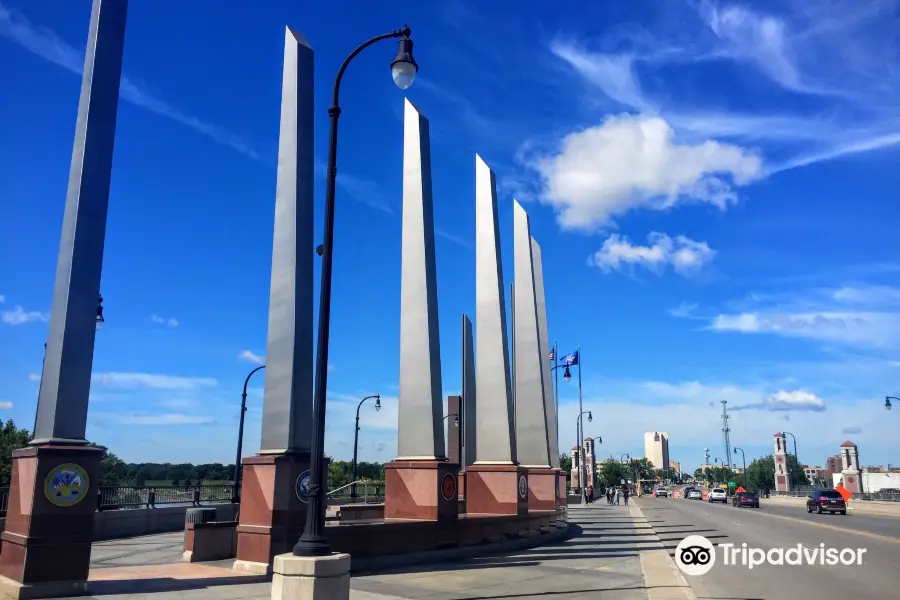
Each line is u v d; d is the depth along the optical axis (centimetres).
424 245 1784
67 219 1170
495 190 2259
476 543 1762
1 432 3919
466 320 3300
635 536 2434
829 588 1281
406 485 1669
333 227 913
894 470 11931
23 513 1036
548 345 3491
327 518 2005
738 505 5750
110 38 1227
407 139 1873
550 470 2545
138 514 2347
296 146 1459
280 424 1346
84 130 1183
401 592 1127
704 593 1219
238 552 1298
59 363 1095
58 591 1012
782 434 10788
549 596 1124
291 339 1375
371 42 981
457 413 4050
